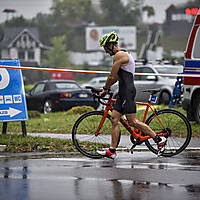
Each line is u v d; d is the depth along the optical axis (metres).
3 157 23.16
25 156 23.47
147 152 25.03
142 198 15.77
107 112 23.55
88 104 55.41
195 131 32.31
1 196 15.89
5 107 27.33
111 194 16.20
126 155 24.05
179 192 16.50
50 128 36.38
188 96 35.59
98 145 23.45
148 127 23.12
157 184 17.59
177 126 24.08
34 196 15.91
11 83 27.56
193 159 22.92
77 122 23.44
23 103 27.78
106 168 20.42
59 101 54.50
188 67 35.47
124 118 23.73
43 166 20.75
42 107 56.50
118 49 22.23
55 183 17.64
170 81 54.50
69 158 22.95
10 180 18.08
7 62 27.42
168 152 23.83
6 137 27.41
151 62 57.28
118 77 22.20
